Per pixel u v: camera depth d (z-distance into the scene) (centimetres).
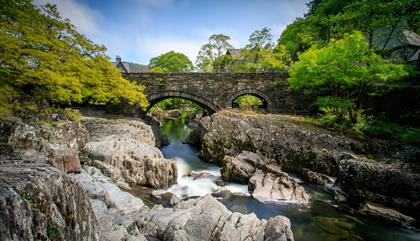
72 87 1100
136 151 1348
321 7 3331
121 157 1268
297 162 1625
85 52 1264
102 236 635
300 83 2008
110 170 1220
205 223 731
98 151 1301
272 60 3278
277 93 2562
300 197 1224
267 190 1268
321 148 1600
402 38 2642
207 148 1927
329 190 1383
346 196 1277
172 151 2272
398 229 996
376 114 1983
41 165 463
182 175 1541
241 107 2692
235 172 1452
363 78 1650
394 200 1155
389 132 1677
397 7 1827
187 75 2531
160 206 958
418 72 1777
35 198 359
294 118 2148
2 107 880
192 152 2248
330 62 1670
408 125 1750
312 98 2534
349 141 1584
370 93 1914
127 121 2127
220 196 1246
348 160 1370
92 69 1305
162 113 4828
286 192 1259
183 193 1259
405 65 1722
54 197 399
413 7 1797
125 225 749
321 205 1192
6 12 824
